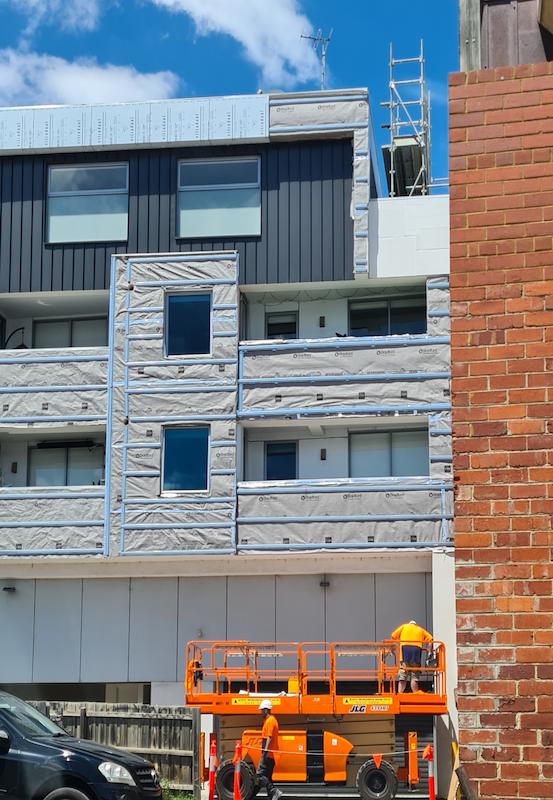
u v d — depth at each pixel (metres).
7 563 30.80
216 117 31.33
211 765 21.02
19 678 30.80
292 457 31.28
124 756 16.20
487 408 8.34
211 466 29.95
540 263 8.52
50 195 31.97
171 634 30.45
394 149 39.97
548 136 8.75
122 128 31.56
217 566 30.20
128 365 30.72
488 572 8.08
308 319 31.77
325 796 22.98
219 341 30.55
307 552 29.34
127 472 30.22
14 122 31.92
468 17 9.85
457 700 8.16
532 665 7.89
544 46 9.70
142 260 31.19
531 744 7.78
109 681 30.50
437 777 24.83
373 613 29.78
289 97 31.30
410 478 29.38
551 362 8.34
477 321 8.52
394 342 30.00
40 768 15.48
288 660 29.86
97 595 30.98
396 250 30.53
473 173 8.80
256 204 31.27
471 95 8.95
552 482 8.12
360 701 23.22
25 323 33.34
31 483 32.25
